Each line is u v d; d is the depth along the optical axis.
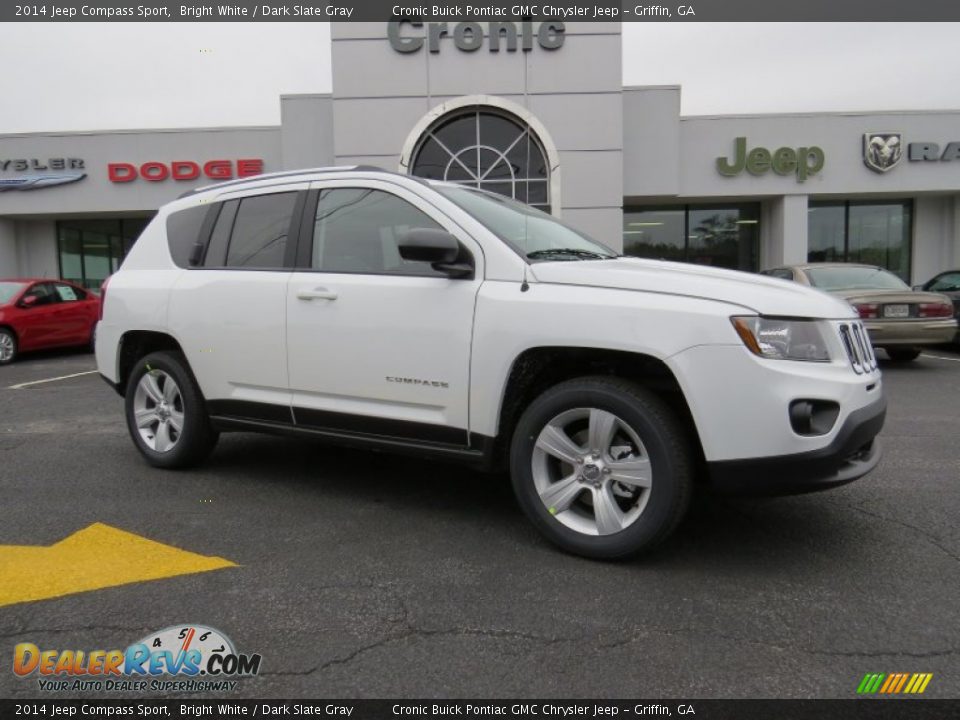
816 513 3.73
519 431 3.24
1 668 2.32
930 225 18.98
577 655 2.38
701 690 2.19
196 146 18.12
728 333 2.78
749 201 18.95
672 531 2.95
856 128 17.64
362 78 15.08
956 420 6.11
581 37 14.99
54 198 18.31
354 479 4.42
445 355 3.33
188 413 4.39
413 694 2.18
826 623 2.57
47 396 7.80
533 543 3.35
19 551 3.26
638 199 18.22
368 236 3.70
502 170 15.29
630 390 2.97
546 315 3.06
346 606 2.72
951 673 2.26
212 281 4.16
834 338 2.90
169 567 3.08
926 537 3.38
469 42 14.99
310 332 3.74
